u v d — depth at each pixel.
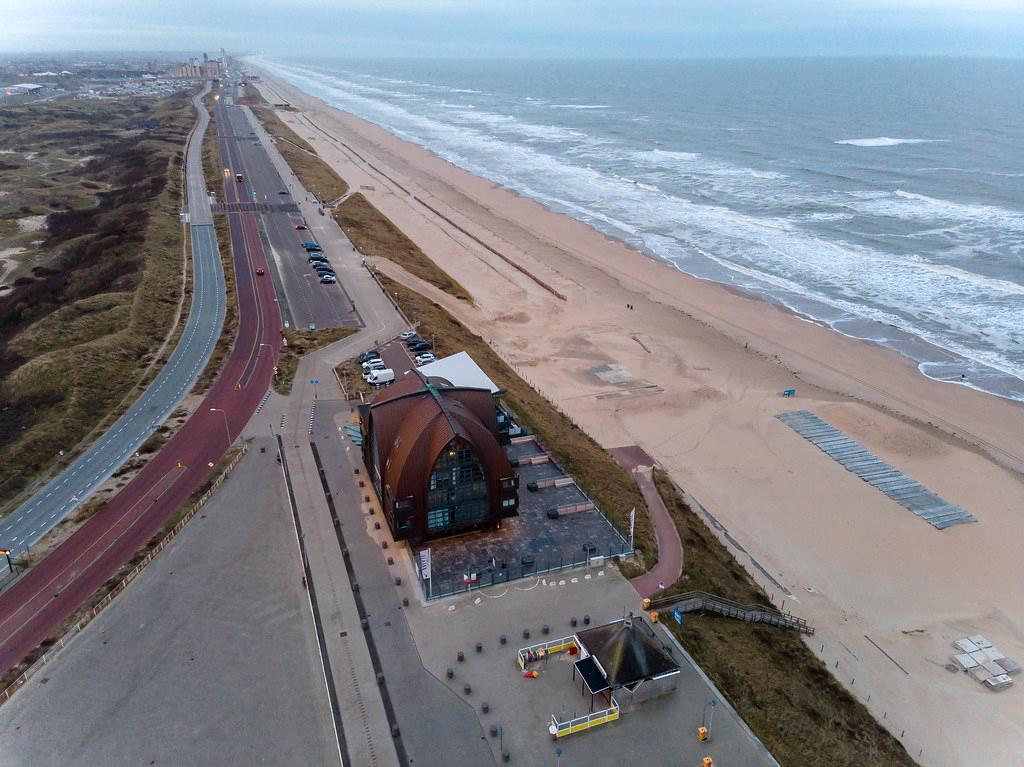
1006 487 64.94
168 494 54.97
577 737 35.59
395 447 49.78
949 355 90.69
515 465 60.25
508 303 106.12
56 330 82.44
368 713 36.75
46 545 49.31
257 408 67.81
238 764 33.91
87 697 37.38
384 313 91.81
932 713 42.38
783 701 39.16
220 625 42.47
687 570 49.75
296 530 50.91
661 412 77.25
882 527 59.75
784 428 74.44
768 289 113.44
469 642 41.50
